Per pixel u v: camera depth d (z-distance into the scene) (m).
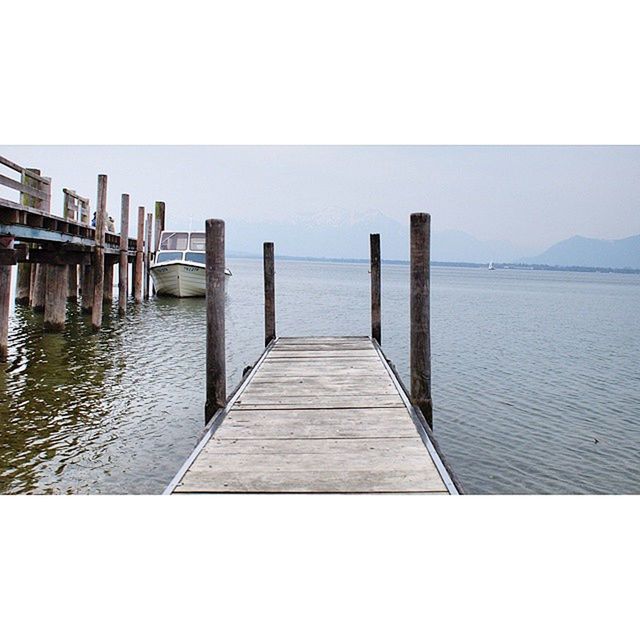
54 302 13.53
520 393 10.30
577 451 7.45
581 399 10.02
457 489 3.78
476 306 30.28
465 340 16.69
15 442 6.72
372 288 9.83
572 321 23.52
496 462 6.99
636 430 8.37
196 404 8.58
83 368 10.45
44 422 7.43
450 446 7.45
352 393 6.08
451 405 9.32
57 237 11.89
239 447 4.54
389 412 5.41
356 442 4.64
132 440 7.00
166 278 23.88
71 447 6.67
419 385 5.77
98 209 14.48
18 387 8.94
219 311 5.73
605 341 17.44
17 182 9.44
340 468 4.14
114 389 9.16
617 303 36.94
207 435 4.75
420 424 5.02
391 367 7.27
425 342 5.77
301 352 8.47
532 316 25.22
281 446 4.55
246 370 7.16
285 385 6.43
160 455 6.59
